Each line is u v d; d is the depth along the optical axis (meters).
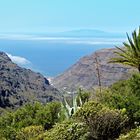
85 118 20.84
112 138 20.55
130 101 21.89
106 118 20.66
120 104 22.12
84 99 27.17
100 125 20.62
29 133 26.83
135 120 21.50
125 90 23.56
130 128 20.94
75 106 25.94
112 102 22.67
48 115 32.72
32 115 35.16
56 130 21.09
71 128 20.67
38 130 26.94
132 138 18.39
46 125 32.28
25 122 33.25
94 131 20.64
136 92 22.80
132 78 23.67
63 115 26.56
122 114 21.05
